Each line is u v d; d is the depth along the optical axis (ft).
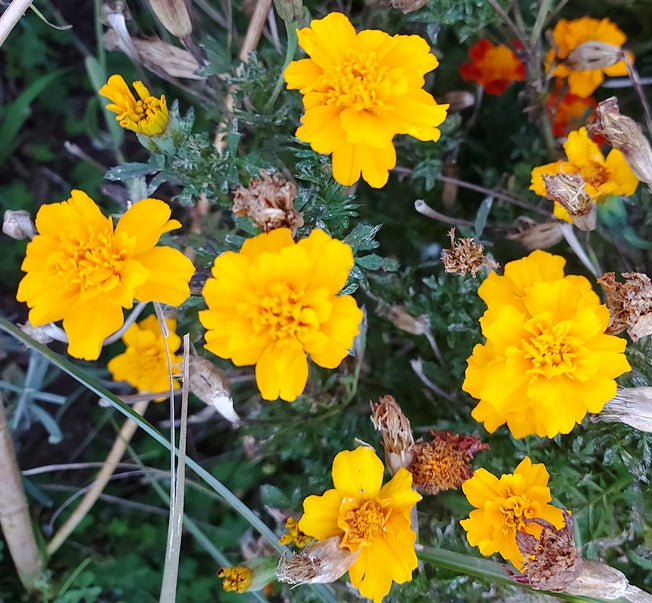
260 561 0.72
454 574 0.74
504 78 0.94
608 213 0.73
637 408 0.62
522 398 0.58
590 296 0.59
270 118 0.73
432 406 0.90
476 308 0.79
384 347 0.94
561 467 0.73
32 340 0.66
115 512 1.02
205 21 1.00
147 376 0.87
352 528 0.60
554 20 1.00
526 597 0.71
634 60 0.99
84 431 1.05
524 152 0.95
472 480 0.63
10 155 1.10
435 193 0.97
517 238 0.85
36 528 0.96
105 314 0.56
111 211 1.06
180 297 0.57
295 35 0.69
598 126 0.68
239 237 0.68
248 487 0.99
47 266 0.56
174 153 0.66
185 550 0.99
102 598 0.99
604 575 0.62
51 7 0.98
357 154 0.58
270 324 0.53
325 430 0.84
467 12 0.77
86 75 1.12
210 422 1.04
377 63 0.58
